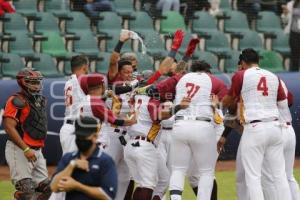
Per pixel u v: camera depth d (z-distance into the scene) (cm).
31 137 2592
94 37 4391
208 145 2566
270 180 2588
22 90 2603
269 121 2536
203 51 4475
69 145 2578
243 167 2581
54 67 4178
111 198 1877
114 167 1892
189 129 2542
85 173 1872
